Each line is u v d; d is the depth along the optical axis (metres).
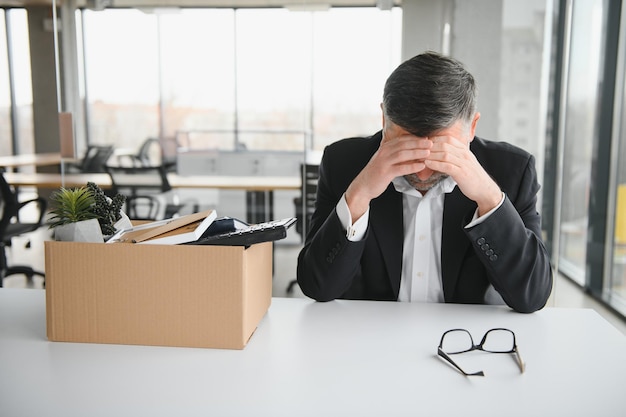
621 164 3.75
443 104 1.04
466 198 1.27
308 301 1.25
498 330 1.06
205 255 0.96
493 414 0.76
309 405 0.78
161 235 1.02
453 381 0.85
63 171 4.27
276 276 4.12
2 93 5.91
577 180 3.97
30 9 5.59
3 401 0.79
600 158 3.89
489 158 1.32
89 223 1.04
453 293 1.29
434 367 0.90
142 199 4.30
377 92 4.08
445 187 1.24
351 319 1.13
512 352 0.96
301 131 4.16
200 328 0.98
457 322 1.12
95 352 0.97
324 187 1.41
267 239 0.99
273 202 4.24
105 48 4.17
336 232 1.19
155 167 4.26
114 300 0.99
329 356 0.94
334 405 0.78
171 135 4.23
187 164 4.25
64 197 1.04
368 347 0.98
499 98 3.90
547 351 0.97
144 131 4.24
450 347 0.98
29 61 5.79
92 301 1.00
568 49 3.84
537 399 0.80
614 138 3.79
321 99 4.12
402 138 1.08
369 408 0.77
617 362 0.93
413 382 0.85
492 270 1.15
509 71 3.88
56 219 1.08
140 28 4.14
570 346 1.00
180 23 4.12
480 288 1.30
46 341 1.02
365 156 1.38
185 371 0.89
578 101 3.90
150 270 0.98
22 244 4.30
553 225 3.99
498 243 1.13
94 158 4.27
